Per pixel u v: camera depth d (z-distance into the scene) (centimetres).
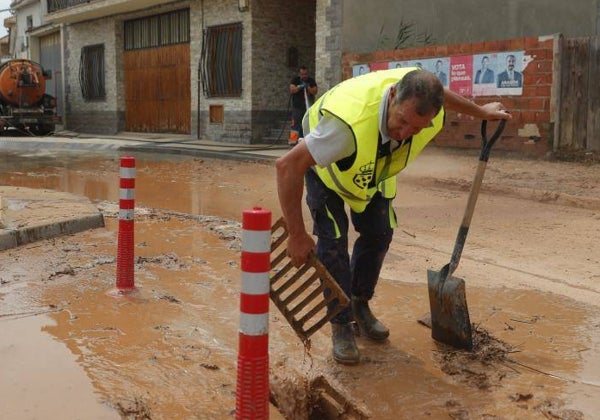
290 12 1831
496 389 329
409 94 280
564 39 1176
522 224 717
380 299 462
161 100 2181
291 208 299
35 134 2366
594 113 1168
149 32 2195
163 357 347
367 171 306
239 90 1828
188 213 787
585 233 670
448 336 380
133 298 444
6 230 590
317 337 388
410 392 325
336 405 320
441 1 1661
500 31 1672
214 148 1631
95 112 2462
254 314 231
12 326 386
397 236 657
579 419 297
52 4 2719
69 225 647
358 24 1566
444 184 991
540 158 1216
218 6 1862
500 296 471
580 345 384
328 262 345
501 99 1259
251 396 233
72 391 302
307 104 1480
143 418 282
